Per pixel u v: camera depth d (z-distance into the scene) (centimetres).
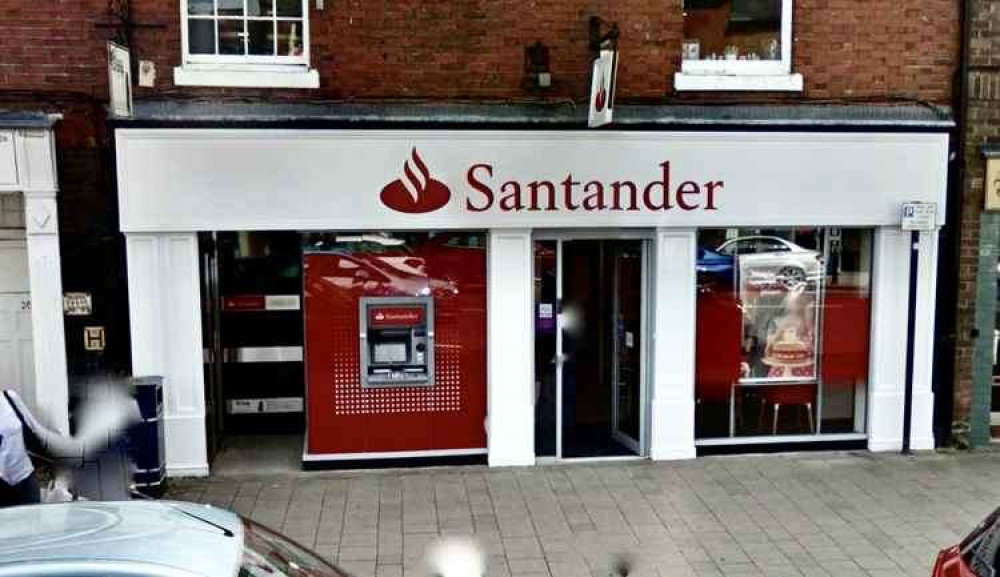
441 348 856
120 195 792
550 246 869
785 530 704
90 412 753
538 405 891
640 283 890
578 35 836
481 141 823
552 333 879
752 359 904
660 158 844
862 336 915
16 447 570
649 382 886
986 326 911
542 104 834
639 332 896
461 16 823
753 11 878
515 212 835
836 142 860
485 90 833
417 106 824
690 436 884
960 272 898
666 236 860
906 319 899
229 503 762
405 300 848
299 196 811
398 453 859
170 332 818
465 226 832
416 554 655
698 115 846
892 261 892
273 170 805
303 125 802
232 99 805
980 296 905
